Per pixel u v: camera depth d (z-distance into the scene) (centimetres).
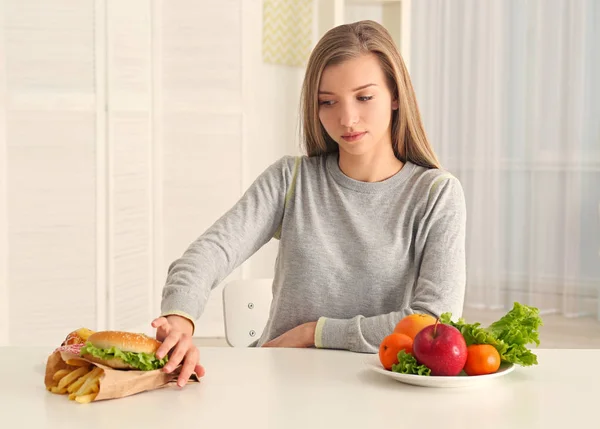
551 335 533
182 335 134
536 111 607
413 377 129
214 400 124
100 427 112
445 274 173
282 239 191
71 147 437
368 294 181
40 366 146
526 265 619
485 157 616
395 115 187
